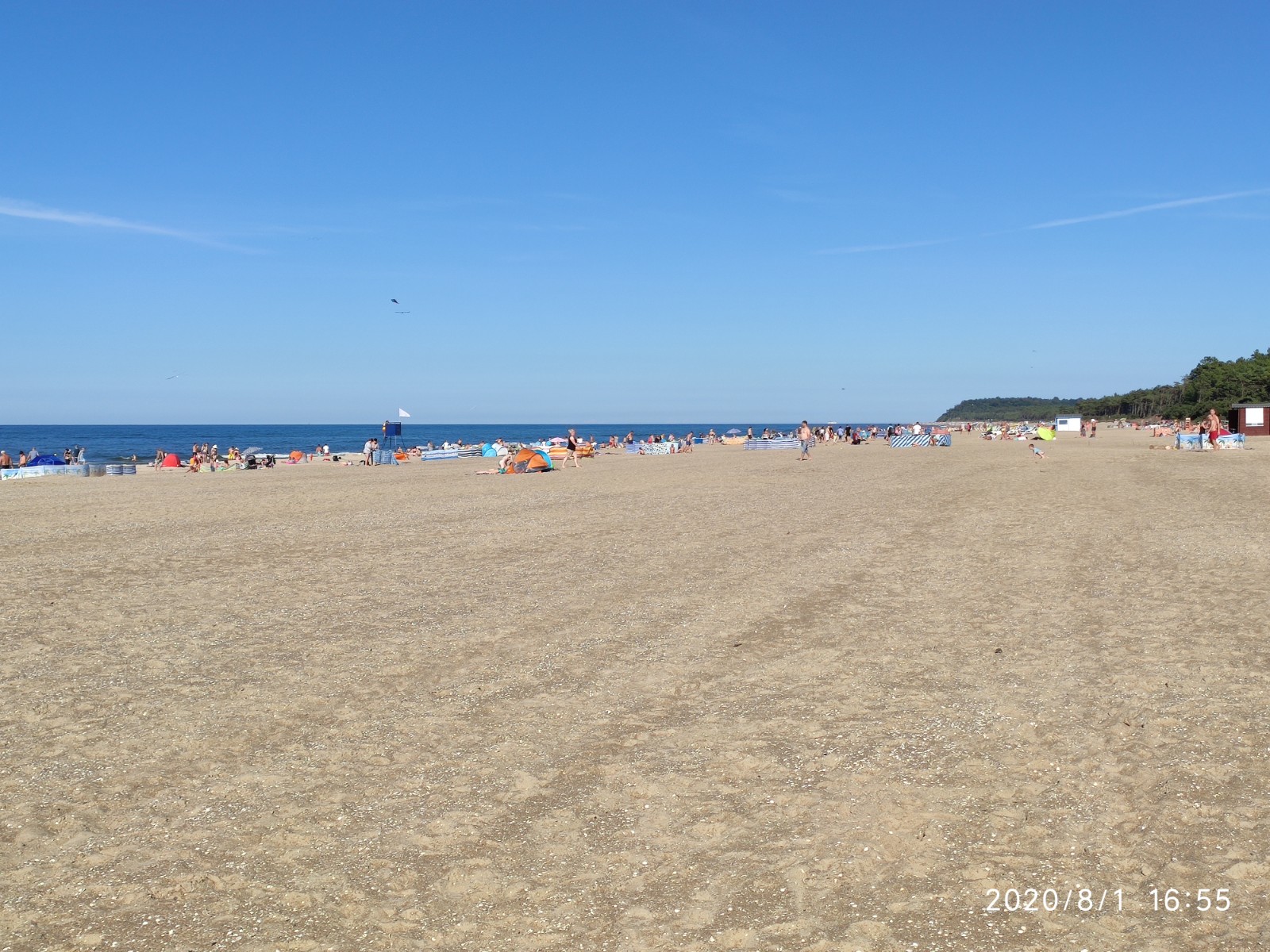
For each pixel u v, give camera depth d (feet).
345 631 30.45
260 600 35.73
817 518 61.72
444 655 27.40
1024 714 21.30
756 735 20.47
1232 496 72.74
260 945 12.81
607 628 30.55
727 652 27.45
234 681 25.03
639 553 46.68
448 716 22.00
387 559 45.73
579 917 13.37
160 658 27.32
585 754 19.49
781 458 165.17
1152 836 15.33
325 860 15.12
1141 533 51.39
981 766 18.38
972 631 29.32
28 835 16.02
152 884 14.43
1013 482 93.50
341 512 68.95
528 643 28.71
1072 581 37.42
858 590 36.29
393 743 20.29
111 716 22.20
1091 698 22.27
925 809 16.55
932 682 24.00
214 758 19.51
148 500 84.07
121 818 16.71
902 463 138.21
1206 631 28.55
